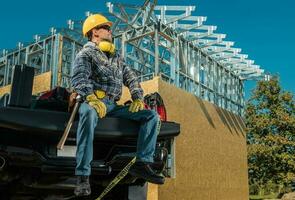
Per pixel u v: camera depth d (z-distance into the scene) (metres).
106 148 2.86
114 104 2.79
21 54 15.73
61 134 2.64
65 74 13.34
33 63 15.59
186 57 14.33
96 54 2.73
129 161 2.75
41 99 2.88
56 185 2.75
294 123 18.20
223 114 15.13
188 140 12.36
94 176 2.88
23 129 2.57
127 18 13.34
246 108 18.92
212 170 13.56
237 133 15.97
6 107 2.57
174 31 13.51
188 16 13.55
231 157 15.15
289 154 18.23
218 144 14.31
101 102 2.57
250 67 18.06
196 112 13.20
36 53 14.92
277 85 18.89
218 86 16.53
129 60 15.95
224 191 14.17
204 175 12.96
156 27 12.62
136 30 13.19
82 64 2.64
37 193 2.93
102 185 2.95
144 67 15.97
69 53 14.62
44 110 2.63
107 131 2.69
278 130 18.69
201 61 15.78
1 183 2.74
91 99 2.54
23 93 2.68
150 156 2.71
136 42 13.92
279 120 18.33
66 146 2.76
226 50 16.39
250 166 18.41
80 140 2.52
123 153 2.78
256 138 18.42
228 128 15.27
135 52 15.88
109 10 13.07
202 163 12.98
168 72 16.48
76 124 2.64
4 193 2.89
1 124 2.54
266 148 17.94
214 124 14.30
